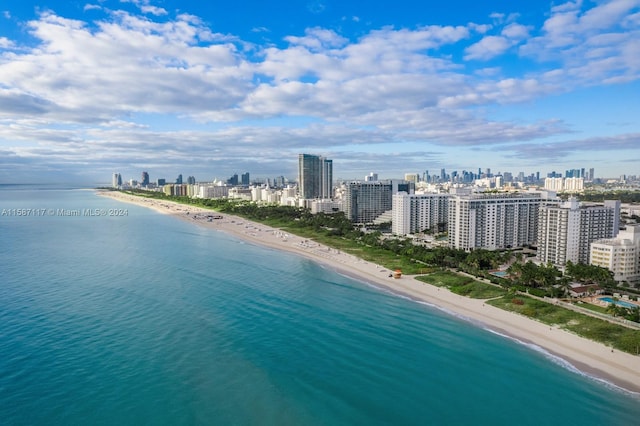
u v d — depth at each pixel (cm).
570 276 19662
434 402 9950
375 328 14200
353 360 11888
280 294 17900
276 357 11950
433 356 12162
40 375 10662
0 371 10794
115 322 14162
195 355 11919
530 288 17788
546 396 10162
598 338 12925
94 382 10406
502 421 9269
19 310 15112
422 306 16575
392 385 10644
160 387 10275
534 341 13100
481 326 14400
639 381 10644
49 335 12988
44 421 8956
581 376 11000
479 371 11331
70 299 16450
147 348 12269
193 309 15625
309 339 13200
